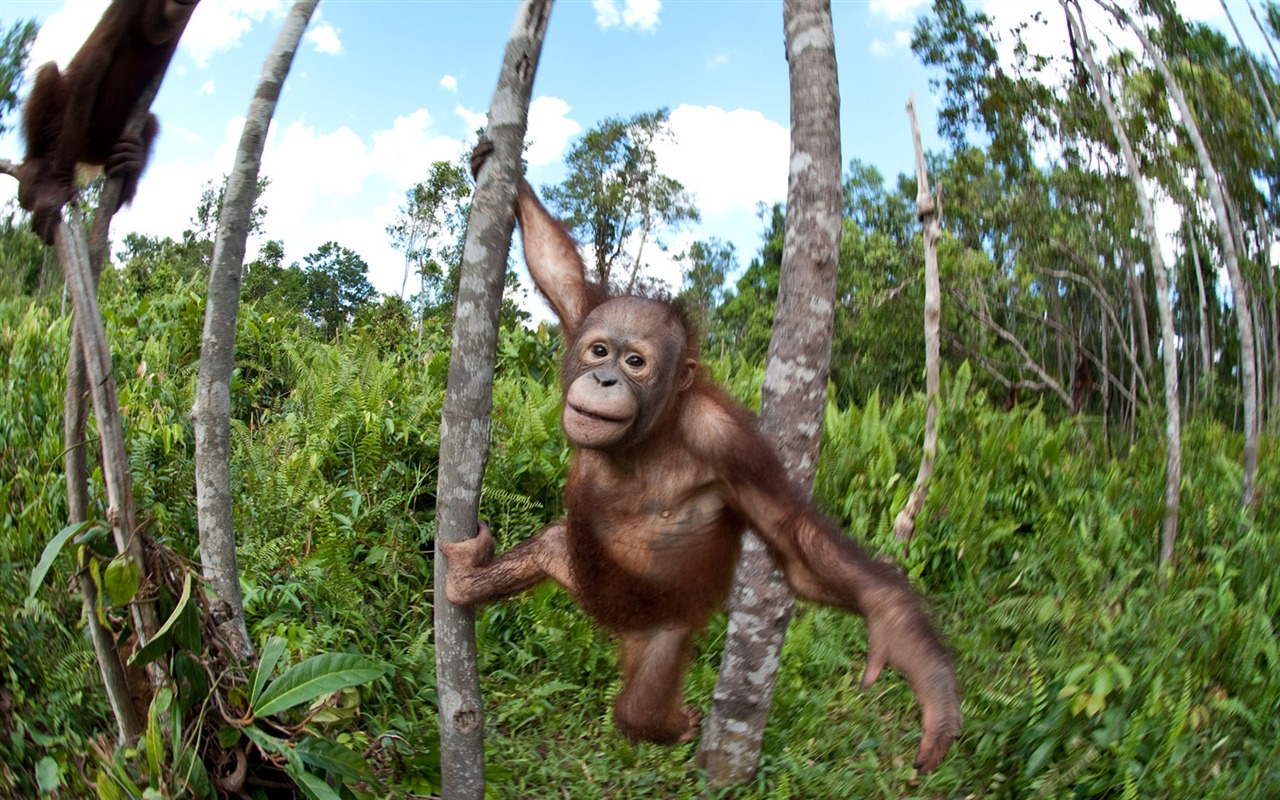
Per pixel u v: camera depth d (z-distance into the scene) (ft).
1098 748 11.87
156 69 10.87
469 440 9.40
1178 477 21.17
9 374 18.92
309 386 22.57
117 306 27.45
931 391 20.57
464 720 9.59
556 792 11.38
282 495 15.97
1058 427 29.60
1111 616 16.30
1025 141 59.52
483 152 9.35
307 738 8.93
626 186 94.27
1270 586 18.61
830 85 12.12
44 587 11.79
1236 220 57.72
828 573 8.82
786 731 13.20
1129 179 57.82
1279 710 14.61
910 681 7.92
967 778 12.50
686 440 10.38
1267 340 65.16
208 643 8.89
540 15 9.18
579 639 14.47
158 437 16.42
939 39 57.31
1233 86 52.70
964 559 18.97
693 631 11.38
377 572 15.30
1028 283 72.90
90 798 9.78
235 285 10.18
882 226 83.20
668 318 10.33
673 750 12.62
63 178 10.36
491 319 9.30
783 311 12.25
